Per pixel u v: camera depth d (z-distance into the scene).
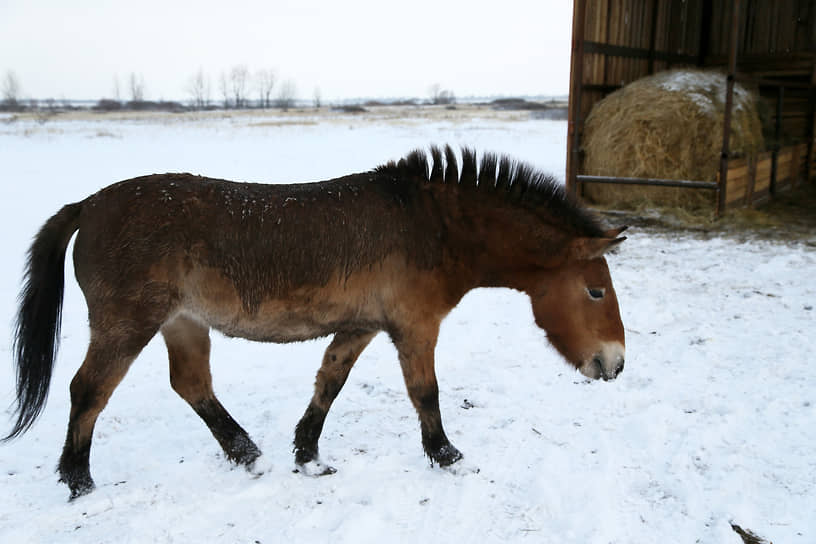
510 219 3.35
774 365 4.57
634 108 9.91
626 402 4.18
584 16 9.67
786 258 7.48
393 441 3.79
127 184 3.13
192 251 3.00
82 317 6.08
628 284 6.73
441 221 3.30
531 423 3.95
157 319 3.03
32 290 3.17
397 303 3.23
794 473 3.23
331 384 3.45
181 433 3.95
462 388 4.52
